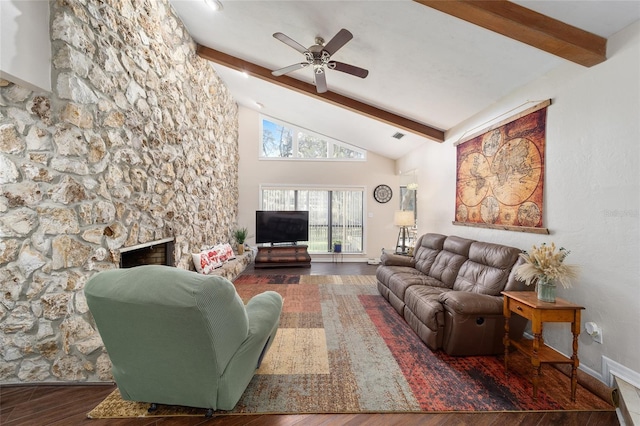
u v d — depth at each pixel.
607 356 2.01
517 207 2.93
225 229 5.80
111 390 2.04
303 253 6.42
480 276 2.95
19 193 2.02
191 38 4.02
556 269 2.02
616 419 1.78
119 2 2.50
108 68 2.37
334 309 3.68
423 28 2.52
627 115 1.90
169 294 1.41
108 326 1.56
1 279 2.03
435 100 3.77
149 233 2.92
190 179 3.95
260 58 4.12
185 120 3.81
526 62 2.54
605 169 2.05
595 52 2.02
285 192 7.18
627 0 1.73
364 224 7.26
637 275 1.84
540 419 1.78
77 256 2.12
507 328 2.30
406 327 3.12
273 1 2.80
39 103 2.01
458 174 4.12
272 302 2.15
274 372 2.24
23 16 1.82
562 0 1.86
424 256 4.24
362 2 2.42
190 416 1.78
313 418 1.77
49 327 2.08
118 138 2.48
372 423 1.74
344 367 2.32
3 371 2.07
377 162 7.27
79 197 2.12
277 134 7.18
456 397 1.97
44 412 1.81
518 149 2.91
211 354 1.54
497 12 1.96
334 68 2.97
